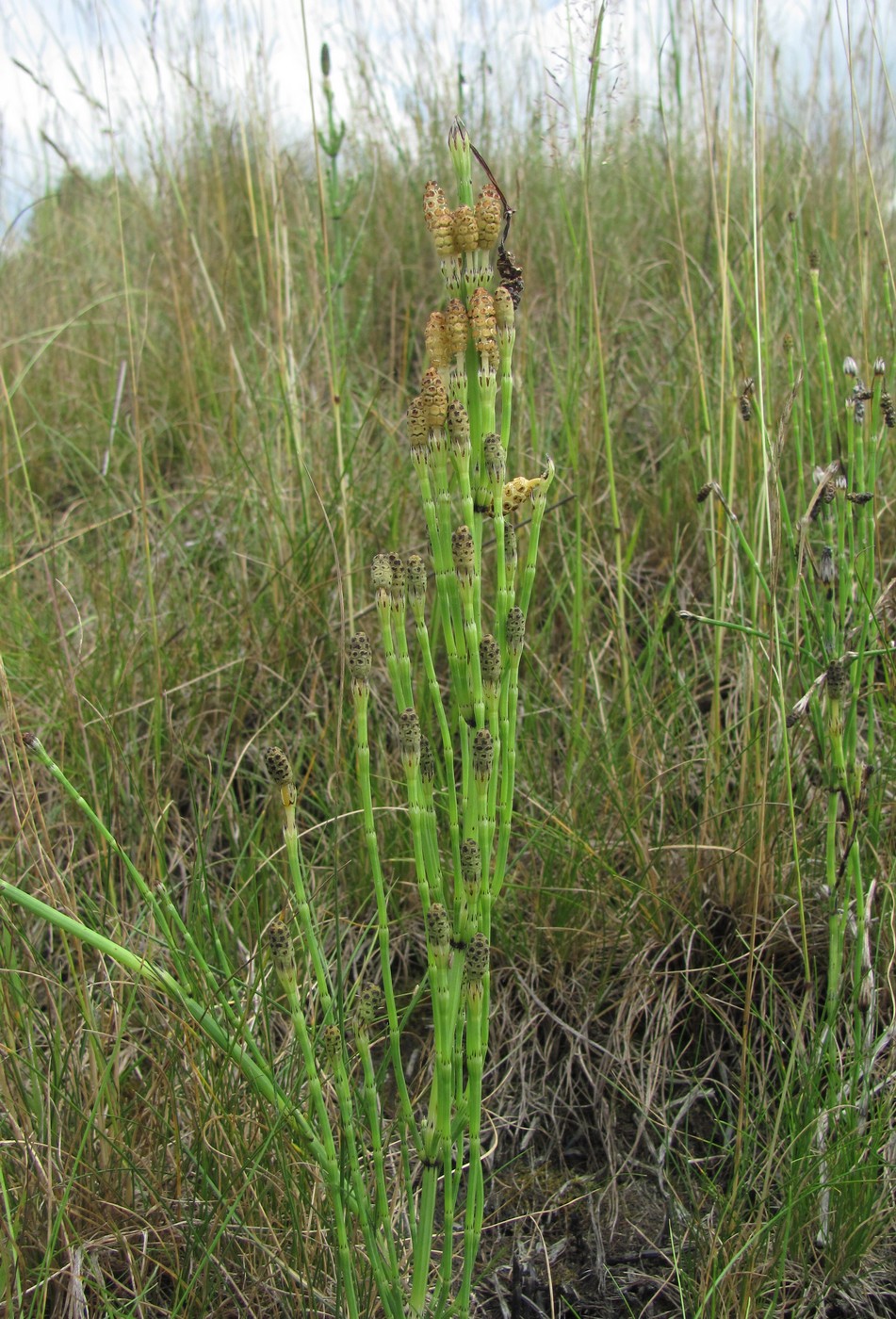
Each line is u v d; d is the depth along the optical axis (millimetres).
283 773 318
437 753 625
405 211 1104
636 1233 475
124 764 590
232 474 831
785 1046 516
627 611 743
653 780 593
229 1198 421
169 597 755
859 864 479
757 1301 431
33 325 1092
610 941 559
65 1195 392
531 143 1049
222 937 521
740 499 695
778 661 457
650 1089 507
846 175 1048
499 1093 528
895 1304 443
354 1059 469
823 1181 440
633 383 913
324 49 745
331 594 686
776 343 805
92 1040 444
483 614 687
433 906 321
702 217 1018
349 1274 353
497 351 321
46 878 461
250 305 1062
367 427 853
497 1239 475
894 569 651
